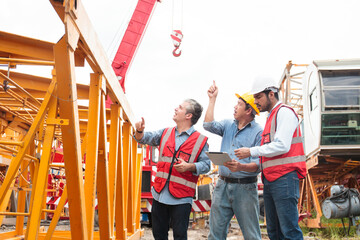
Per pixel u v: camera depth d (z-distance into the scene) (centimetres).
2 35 319
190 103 356
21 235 488
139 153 695
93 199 281
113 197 385
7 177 243
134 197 645
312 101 1077
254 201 338
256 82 321
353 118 979
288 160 289
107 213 344
